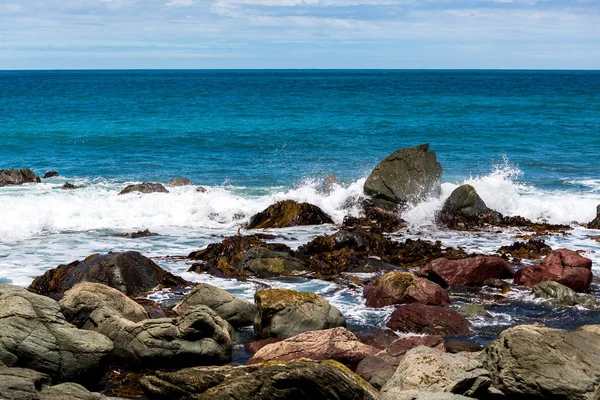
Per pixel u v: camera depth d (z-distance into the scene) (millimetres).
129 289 16062
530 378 11055
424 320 14211
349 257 19141
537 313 15352
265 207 25234
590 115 59938
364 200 25750
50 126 48875
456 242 22016
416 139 44656
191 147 40750
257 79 189375
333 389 10398
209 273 18031
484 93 98688
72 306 12688
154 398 10883
